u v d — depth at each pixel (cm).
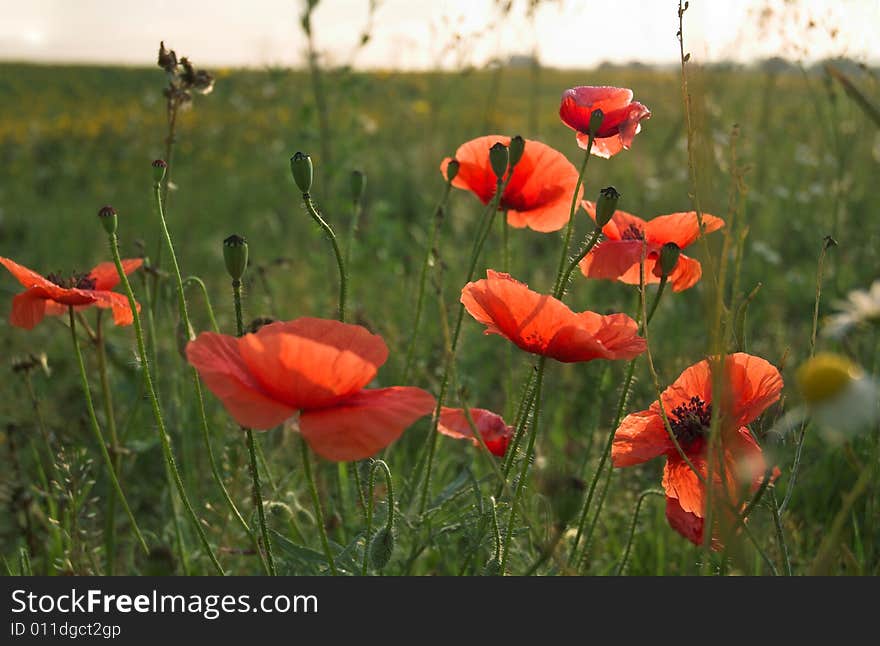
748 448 84
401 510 97
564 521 85
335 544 94
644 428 87
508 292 83
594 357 84
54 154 358
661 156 210
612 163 251
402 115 288
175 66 104
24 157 361
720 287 78
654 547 105
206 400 120
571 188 98
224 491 90
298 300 160
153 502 115
